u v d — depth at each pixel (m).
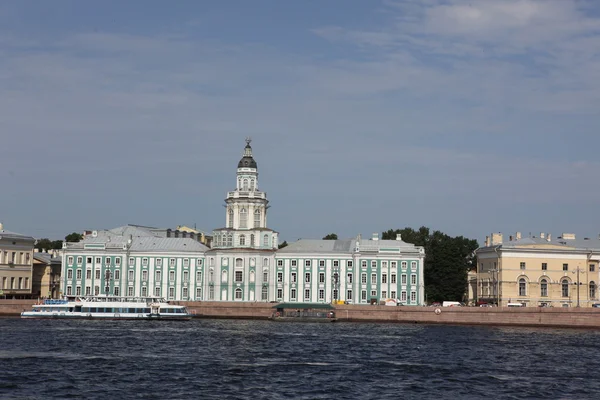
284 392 79.94
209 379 86.38
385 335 146.62
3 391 77.69
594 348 126.69
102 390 79.19
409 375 92.25
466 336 146.88
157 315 187.62
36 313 188.88
